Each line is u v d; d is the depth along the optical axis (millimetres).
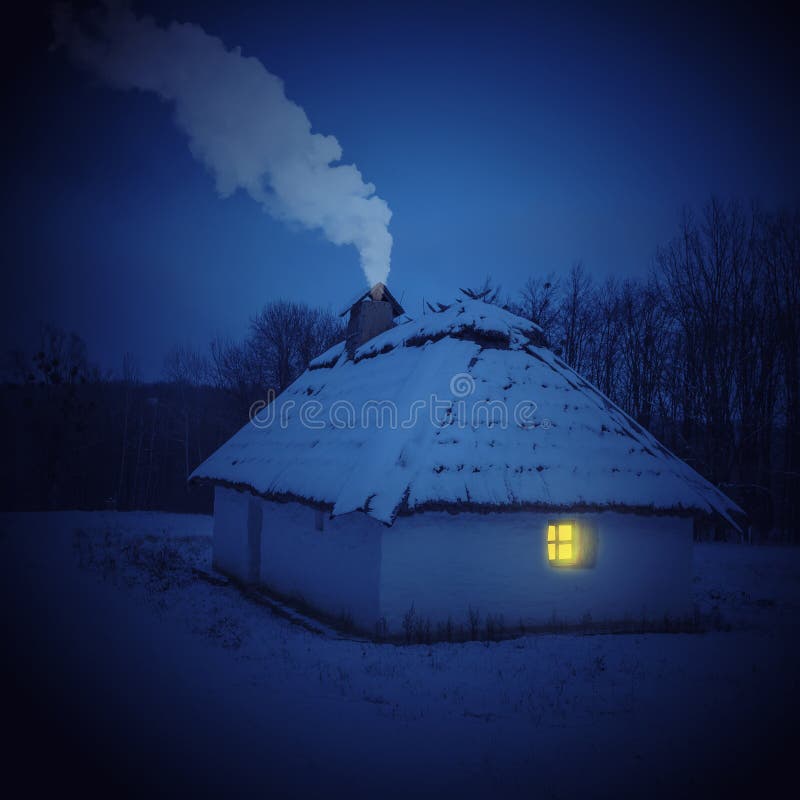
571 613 11000
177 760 5570
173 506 47250
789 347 30422
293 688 7547
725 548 24953
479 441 10859
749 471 29953
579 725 6531
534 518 10992
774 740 6211
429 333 13516
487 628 10391
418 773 5387
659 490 11359
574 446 11453
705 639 10664
